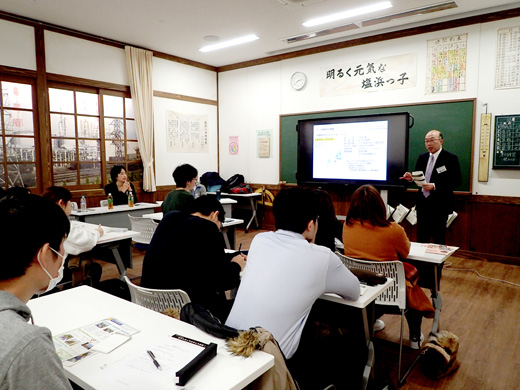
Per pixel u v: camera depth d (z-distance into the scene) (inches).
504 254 181.3
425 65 197.0
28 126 187.6
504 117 176.2
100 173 220.2
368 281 70.8
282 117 251.3
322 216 91.7
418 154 201.0
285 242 59.9
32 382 26.8
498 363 94.5
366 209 86.6
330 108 232.1
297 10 180.2
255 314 55.2
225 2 170.4
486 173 182.9
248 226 256.7
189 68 264.4
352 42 219.1
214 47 237.3
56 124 199.0
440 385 85.7
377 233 86.1
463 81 187.0
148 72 235.0
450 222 189.2
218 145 288.8
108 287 120.7
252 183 272.5
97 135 217.8
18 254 30.1
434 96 195.8
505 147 177.2
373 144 202.2
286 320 55.3
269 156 262.2
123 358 43.5
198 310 53.0
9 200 31.5
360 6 176.1
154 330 51.1
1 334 26.7
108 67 218.7
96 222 171.0
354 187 211.3
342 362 66.6
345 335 75.4
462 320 119.6
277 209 62.3
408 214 198.2
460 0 168.7
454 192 190.5
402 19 192.7
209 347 42.9
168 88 251.6
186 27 201.5
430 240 171.8
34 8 172.9
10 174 182.9
